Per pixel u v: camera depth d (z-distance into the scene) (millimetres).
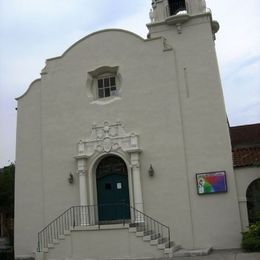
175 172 18781
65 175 20266
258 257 14656
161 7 21938
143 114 19656
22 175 21109
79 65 21109
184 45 20078
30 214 20531
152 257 16562
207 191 18219
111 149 19656
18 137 21594
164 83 19672
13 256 20906
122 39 20656
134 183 18891
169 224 18438
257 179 18141
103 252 17234
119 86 20484
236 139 25422
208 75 19359
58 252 17781
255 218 18375
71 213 19656
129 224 17312
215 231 17938
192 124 19062
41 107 21344
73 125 20609
